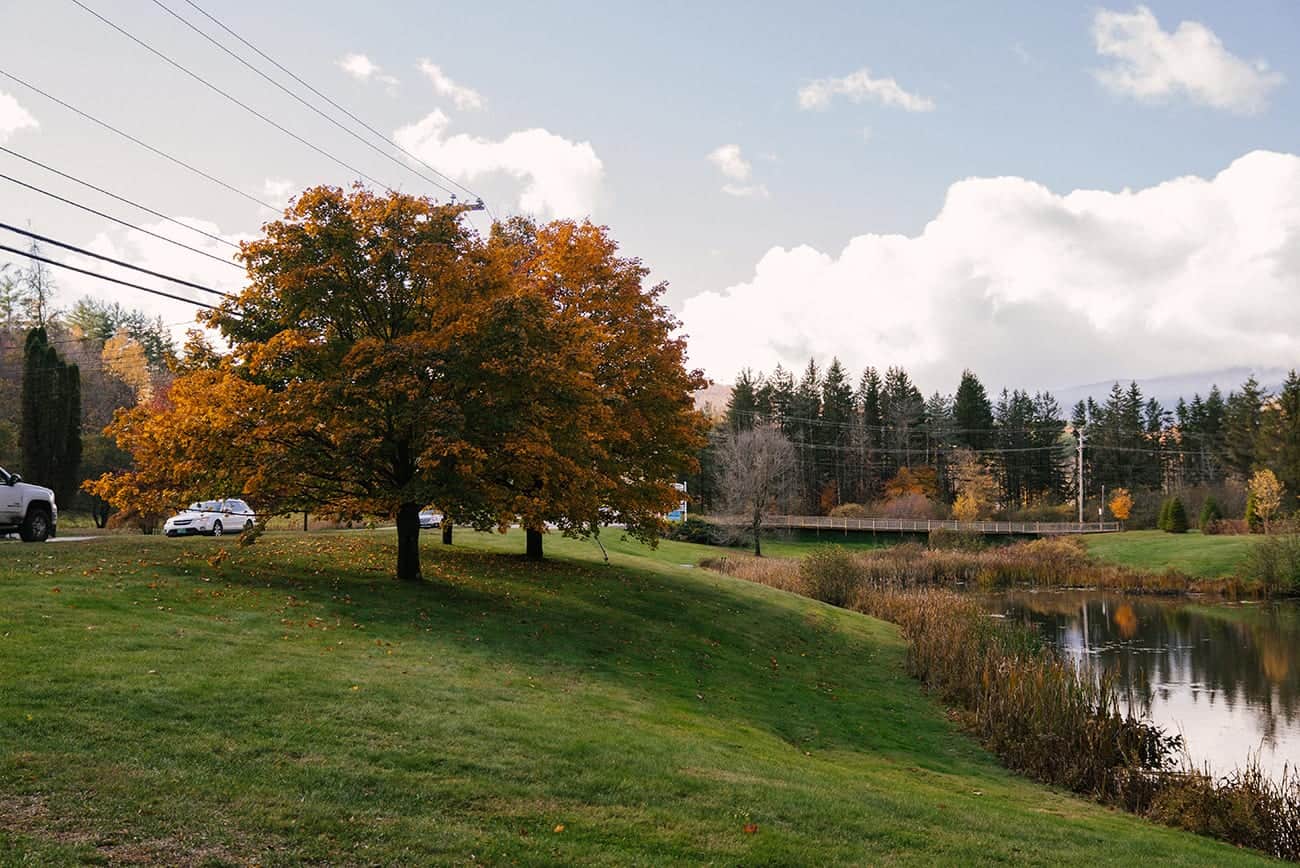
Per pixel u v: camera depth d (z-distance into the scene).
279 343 19.89
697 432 32.97
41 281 74.88
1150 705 28.83
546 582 27.55
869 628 34.22
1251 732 25.41
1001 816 12.52
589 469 26.28
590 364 25.08
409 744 11.13
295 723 11.25
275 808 8.74
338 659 15.05
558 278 29.69
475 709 13.25
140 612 16.11
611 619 24.25
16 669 11.56
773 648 26.77
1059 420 134.75
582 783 10.68
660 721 15.46
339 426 20.00
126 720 10.42
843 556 45.62
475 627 19.89
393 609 20.05
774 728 18.25
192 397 20.64
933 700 24.09
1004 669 22.75
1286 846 14.57
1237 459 110.88
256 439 20.19
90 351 79.62
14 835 7.43
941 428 132.62
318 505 22.08
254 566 22.78
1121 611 50.91
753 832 9.80
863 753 17.88
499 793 10.01
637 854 8.84
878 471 127.94
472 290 22.73
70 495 50.34
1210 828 15.15
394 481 22.36
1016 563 66.19
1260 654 37.69
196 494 20.78
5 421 54.56
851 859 9.41
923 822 11.34
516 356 20.89
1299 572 57.19
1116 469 134.75
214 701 11.59
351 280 21.38
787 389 138.62
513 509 21.78
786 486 101.19
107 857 7.32
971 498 103.94
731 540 77.12
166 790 8.77
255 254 21.30
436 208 22.41
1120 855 11.22
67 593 16.69
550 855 8.57
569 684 16.97
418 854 8.23
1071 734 19.05
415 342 20.36
